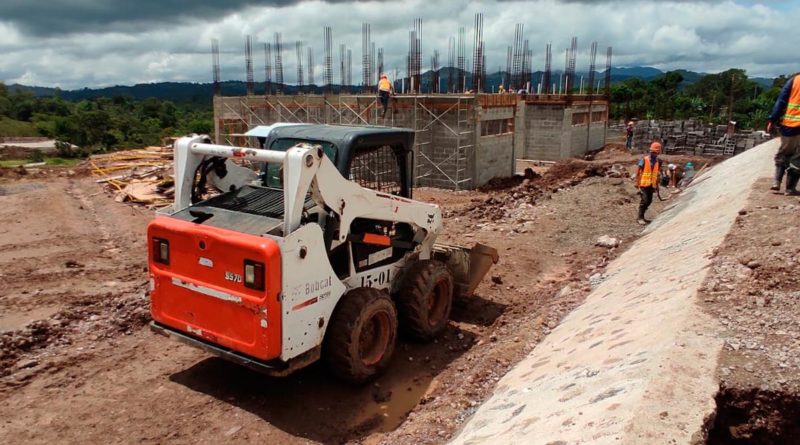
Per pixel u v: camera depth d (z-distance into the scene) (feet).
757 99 212.02
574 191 57.21
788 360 14.06
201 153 20.35
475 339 25.99
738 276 19.39
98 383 21.27
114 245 43.78
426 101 73.77
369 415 19.77
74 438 17.83
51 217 52.21
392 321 21.89
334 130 21.77
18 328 26.71
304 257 18.16
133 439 17.81
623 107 198.90
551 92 119.24
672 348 14.51
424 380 22.33
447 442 16.63
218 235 17.99
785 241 21.59
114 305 28.73
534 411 14.80
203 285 18.70
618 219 46.52
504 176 80.59
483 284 32.58
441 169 74.74
